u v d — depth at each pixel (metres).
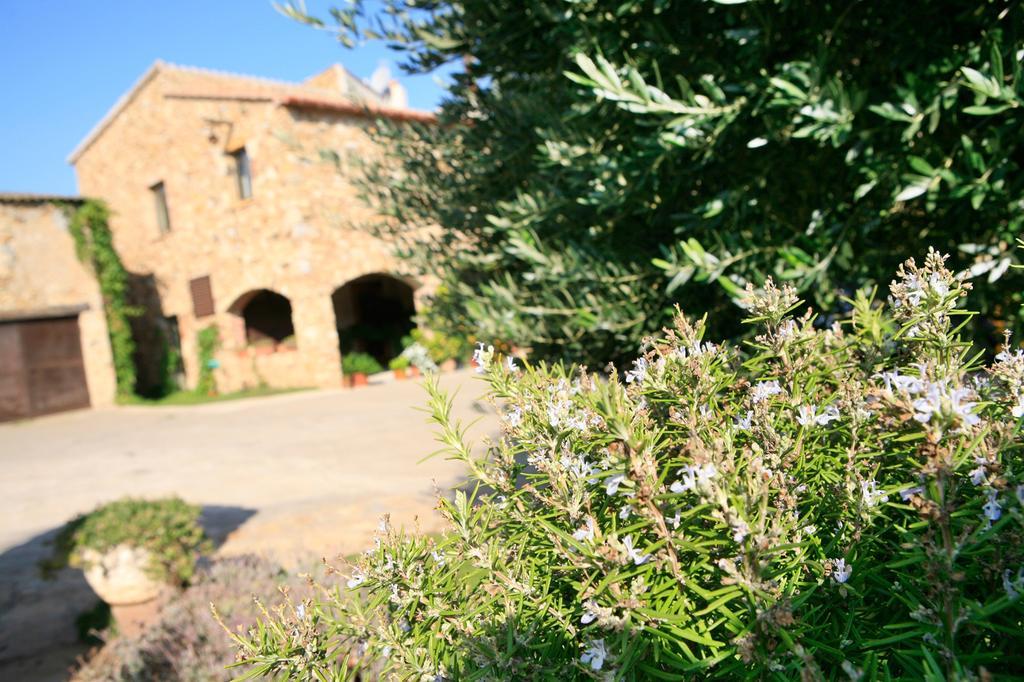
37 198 18.39
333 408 14.34
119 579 4.84
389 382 17.86
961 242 2.78
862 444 1.20
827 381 1.39
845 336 1.41
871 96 2.54
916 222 2.93
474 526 1.29
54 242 18.91
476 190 3.91
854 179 2.83
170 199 19.97
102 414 18.33
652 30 2.68
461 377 16.75
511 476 1.31
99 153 22.92
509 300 3.19
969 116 2.58
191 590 3.76
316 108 15.69
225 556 5.62
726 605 1.02
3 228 18.05
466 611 1.18
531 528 1.23
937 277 1.21
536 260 3.00
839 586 1.00
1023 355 1.15
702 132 2.55
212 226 18.62
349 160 4.39
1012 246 2.45
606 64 2.40
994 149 2.25
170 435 13.34
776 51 2.71
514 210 3.13
